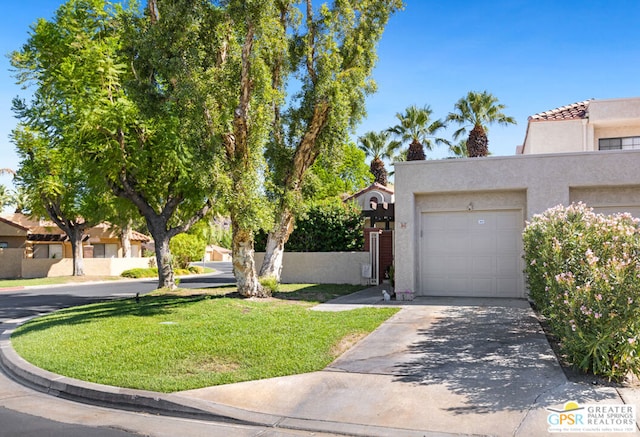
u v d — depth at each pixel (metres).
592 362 6.97
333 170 16.94
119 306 15.14
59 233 42.88
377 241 20.88
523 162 13.39
